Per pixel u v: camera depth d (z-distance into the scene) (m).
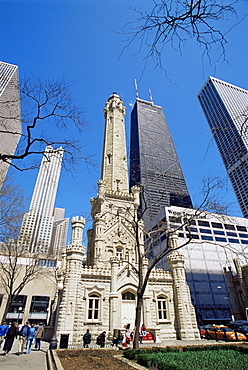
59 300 30.14
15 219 30.00
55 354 17.53
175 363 11.86
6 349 18.56
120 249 38.03
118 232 38.41
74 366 13.40
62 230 171.75
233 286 53.56
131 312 30.06
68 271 28.97
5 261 54.91
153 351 17.12
